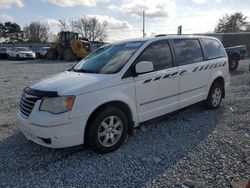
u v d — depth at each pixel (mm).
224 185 3463
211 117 6203
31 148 4727
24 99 4500
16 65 24500
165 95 5320
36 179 3750
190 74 5824
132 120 4812
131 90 4699
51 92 4125
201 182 3541
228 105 7145
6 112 7059
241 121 5859
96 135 4297
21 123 4438
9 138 5207
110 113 4414
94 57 5527
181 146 4672
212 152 4398
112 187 3516
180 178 3662
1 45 59500
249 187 2734
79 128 4141
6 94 9539
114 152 4508
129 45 5312
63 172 3920
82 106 4121
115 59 5039
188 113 6516
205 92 6395
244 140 4844
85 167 4043
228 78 7129
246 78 11789
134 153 4453
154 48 5234
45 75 15555
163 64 5312
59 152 4547
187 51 5938
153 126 5676
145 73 4918
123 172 3873
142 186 3510
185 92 5770
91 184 3600
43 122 4016
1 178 3781
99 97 4285
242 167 3891
